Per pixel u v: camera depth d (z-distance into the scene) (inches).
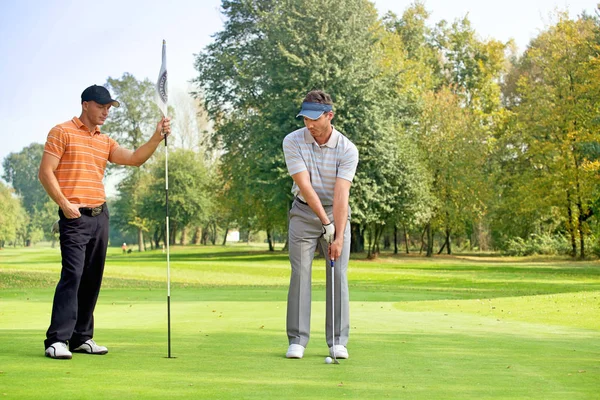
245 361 174.6
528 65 1931.6
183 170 2706.7
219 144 1721.2
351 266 1364.4
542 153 1542.8
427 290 721.6
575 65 1505.9
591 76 1401.3
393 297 570.3
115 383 139.2
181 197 2672.2
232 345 207.9
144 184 2694.4
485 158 1803.6
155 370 156.8
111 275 983.0
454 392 135.0
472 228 2122.3
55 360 170.6
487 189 1752.0
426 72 1993.1
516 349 206.1
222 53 1595.7
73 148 189.6
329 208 201.9
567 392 136.3
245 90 1546.5
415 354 192.5
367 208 1386.6
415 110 1646.2
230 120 1621.6
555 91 1539.1
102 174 197.9
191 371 156.3
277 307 394.3
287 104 1323.8
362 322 303.0
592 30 1530.5
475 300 473.4
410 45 2076.8
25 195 4788.4
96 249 192.9
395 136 1475.1
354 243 1895.9
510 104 2050.9
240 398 126.0
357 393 132.8
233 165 1624.0
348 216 198.8
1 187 3789.4
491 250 2198.6
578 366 171.0
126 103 2608.3
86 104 192.5
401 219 1560.0
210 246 3026.6
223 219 2957.7
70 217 185.9
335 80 1321.4
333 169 198.2
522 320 321.1
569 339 237.9
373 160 1371.8
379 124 1366.9
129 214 2770.7
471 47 2122.3
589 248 1692.9
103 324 284.5
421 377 152.6
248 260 1525.6
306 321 195.6
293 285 197.0
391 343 219.8
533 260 1641.2
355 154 198.2
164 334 238.2
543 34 1696.6
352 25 1382.9
